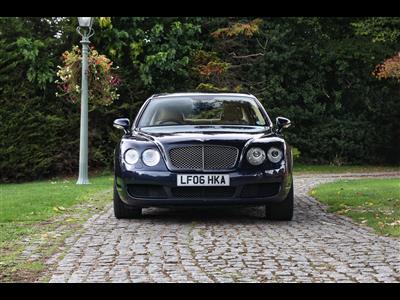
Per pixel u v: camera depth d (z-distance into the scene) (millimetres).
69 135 19203
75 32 19469
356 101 23344
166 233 7457
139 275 5309
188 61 20594
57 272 5453
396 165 23406
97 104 18125
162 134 8414
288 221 8438
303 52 22828
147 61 19938
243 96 9664
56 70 19312
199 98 9477
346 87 23266
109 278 5215
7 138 18438
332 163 23078
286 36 22812
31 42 18688
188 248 6480
